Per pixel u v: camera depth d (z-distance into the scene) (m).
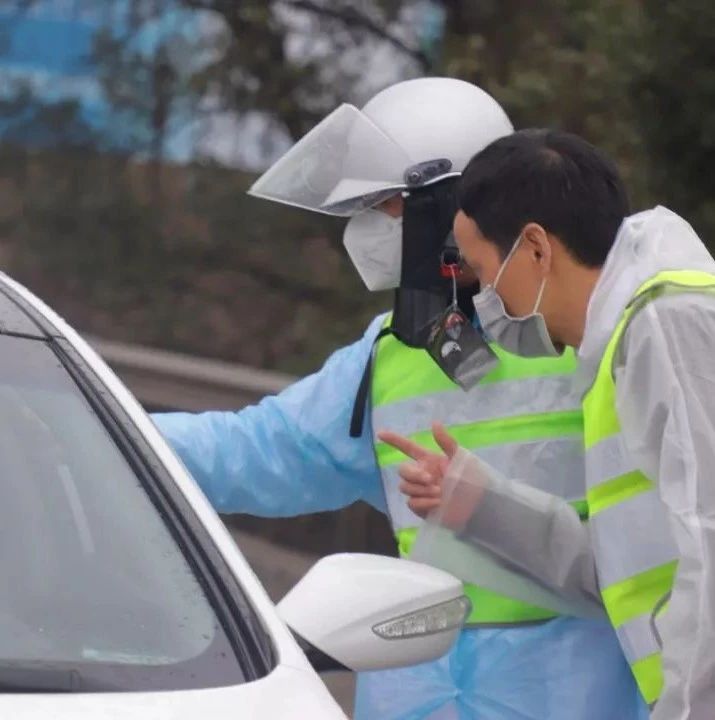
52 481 6.68
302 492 8.43
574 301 7.16
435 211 8.07
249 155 39.12
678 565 6.42
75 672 5.89
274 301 39.28
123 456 6.88
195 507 6.81
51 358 7.23
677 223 6.86
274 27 37.47
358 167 8.23
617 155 24.34
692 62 21.73
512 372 7.75
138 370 21.94
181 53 38.47
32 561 6.36
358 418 8.20
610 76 24.03
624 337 6.65
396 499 8.01
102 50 39.06
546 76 27.86
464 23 34.06
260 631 6.32
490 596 7.62
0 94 39.97
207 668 6.07
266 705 5.88
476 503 7.39
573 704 7.59
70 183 40.50
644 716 7.64
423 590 6.59
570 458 7.70
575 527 7.43
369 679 7.95
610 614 6.92
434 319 7.97
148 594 6.34
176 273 40.03
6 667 5.86
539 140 7.20
